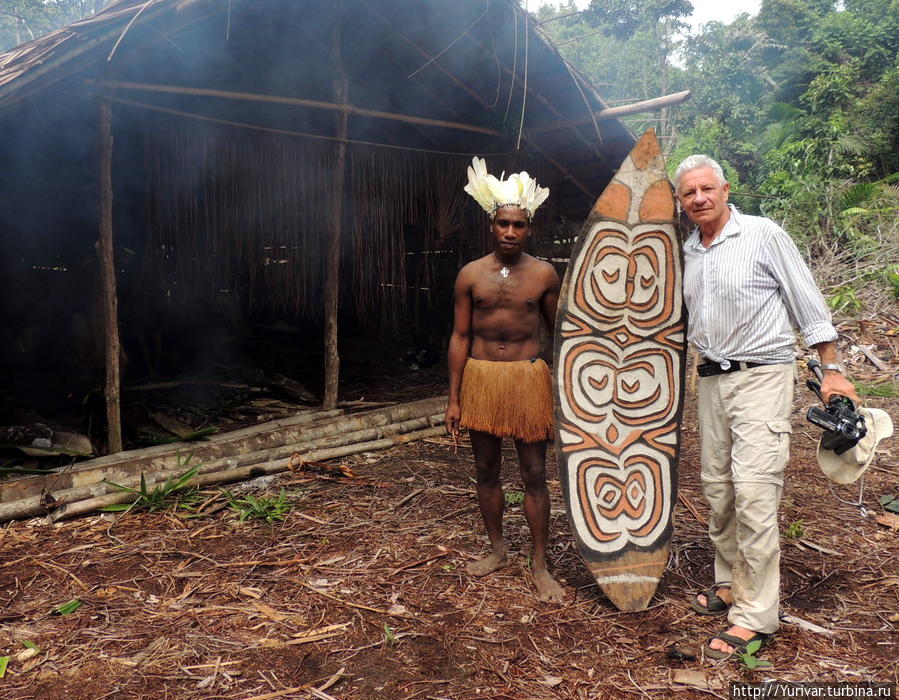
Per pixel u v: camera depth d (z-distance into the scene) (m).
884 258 9.91
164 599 2.77
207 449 4.42
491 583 2.91
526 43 5.21
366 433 5.06
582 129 6.39
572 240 7.59
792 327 2.44
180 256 5.43
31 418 5.05
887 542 3.36
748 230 2.38
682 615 2.66
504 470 4.52
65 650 2.41
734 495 2.58
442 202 6.52
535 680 2.24
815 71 19.94
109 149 4.20
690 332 2.58
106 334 4.32
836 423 2.32
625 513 2.78
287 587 2.87
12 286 6.47
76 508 3.61
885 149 16.17
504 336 2.75
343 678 2.24
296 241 5.77
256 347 7.84
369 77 6.26
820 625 2.58
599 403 2.78
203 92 4.48
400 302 7.28
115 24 3.86
